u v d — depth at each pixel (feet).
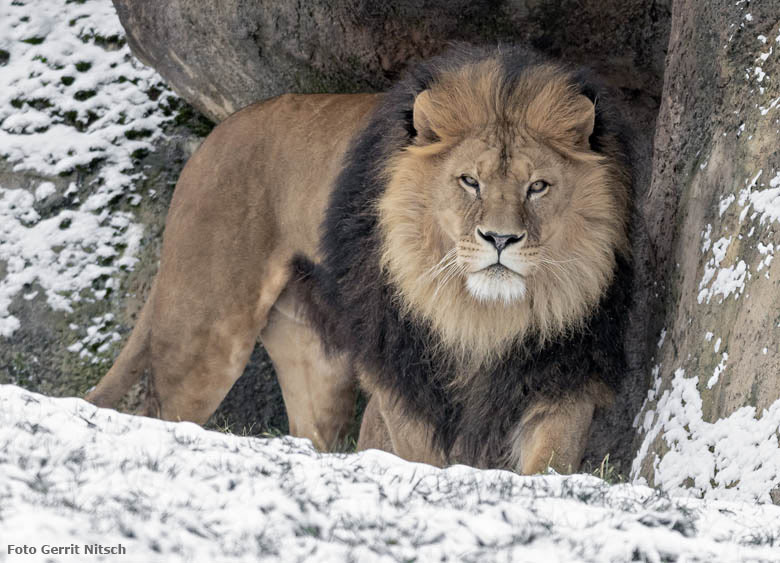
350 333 35.94
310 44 49.21
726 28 34.55
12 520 17.80
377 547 19.22
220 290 43.16
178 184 45.68
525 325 31.94
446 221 31.17
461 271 30.83
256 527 19.49
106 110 58.59
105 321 55.06
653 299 38.34
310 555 18.66
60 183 57.11
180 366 43.98
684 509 21.93
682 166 37.19
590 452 40.29
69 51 60.59
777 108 31.48
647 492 23.61
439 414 34.27
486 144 30.78
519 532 20.29
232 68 51.98
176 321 43.75
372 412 38.70
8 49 61.16
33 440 21.89
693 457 29.66
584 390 32.89
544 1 43.86
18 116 58.80
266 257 43.11
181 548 18.21
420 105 31.91
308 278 42.16
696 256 34.32
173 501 19.97
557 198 30.91
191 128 57.62
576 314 31.99
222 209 43.21
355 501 21.09
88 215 56.54
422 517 20.58
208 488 20.72
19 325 55.16
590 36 44.50
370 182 34.04
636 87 45.65
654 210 39.14
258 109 44.16
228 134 44.06
